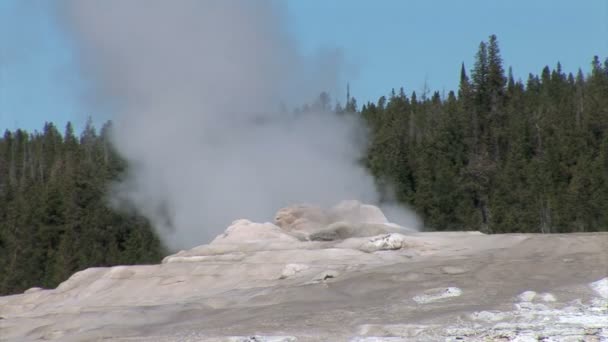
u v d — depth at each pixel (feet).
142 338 288.51
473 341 248.52
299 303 326.24
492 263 353.31
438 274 344.69
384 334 269.44
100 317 337.52
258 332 282.36
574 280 324.19
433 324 276.82
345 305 316.81
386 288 334.24
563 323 267.59
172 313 334.65
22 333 335.67
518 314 282.15
